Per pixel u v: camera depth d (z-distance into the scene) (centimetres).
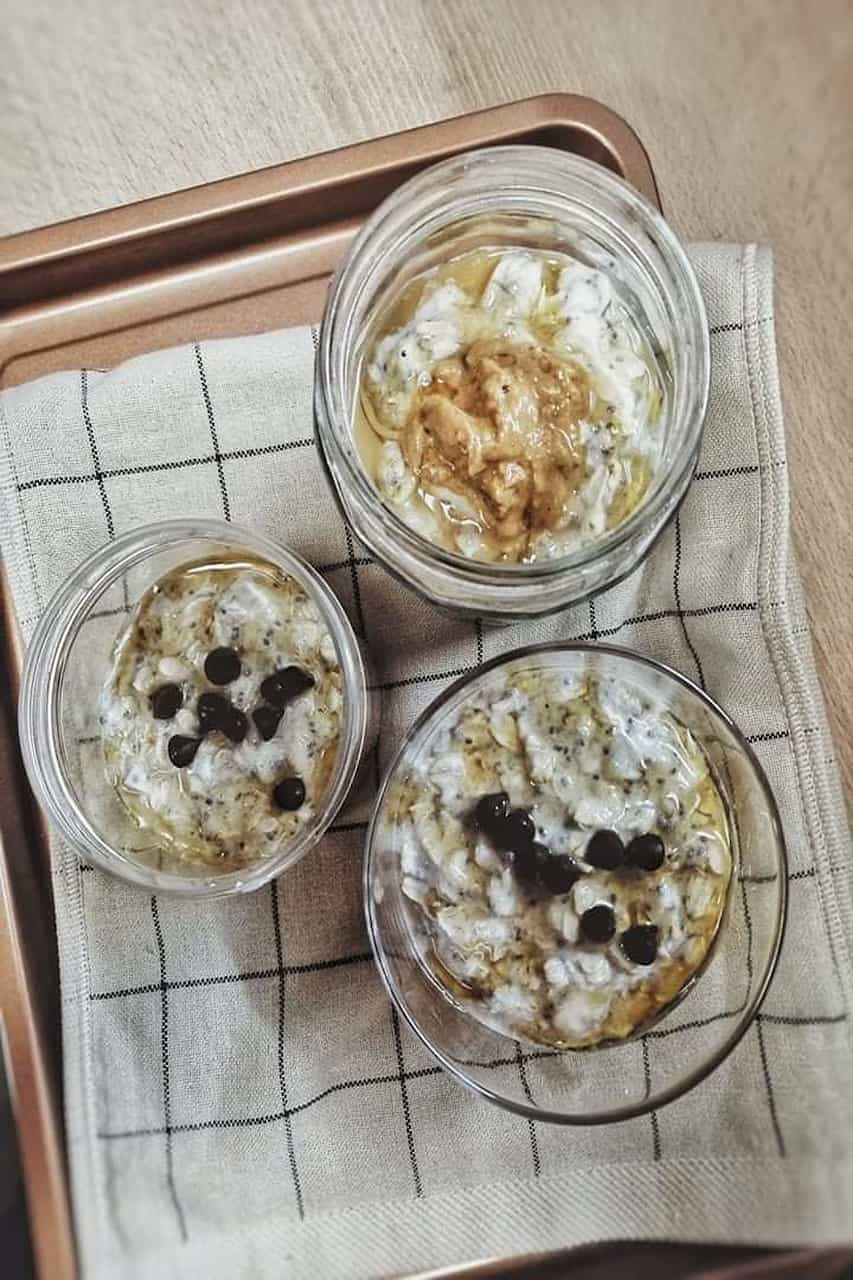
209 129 45
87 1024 41
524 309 38
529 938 38
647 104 45
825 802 40
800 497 42
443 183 37
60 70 45
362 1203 41
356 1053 41
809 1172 39
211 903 41
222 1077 41
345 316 37
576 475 37
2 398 41
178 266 43
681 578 41
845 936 40
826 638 42
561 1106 39
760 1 45
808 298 43
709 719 38
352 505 38
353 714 38
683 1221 40
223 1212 40
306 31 45
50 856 42
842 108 44
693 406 36
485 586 36
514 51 45
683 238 44
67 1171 41
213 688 39
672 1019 39
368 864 38
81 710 40
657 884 38
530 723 38
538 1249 40
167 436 41
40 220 45
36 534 42
